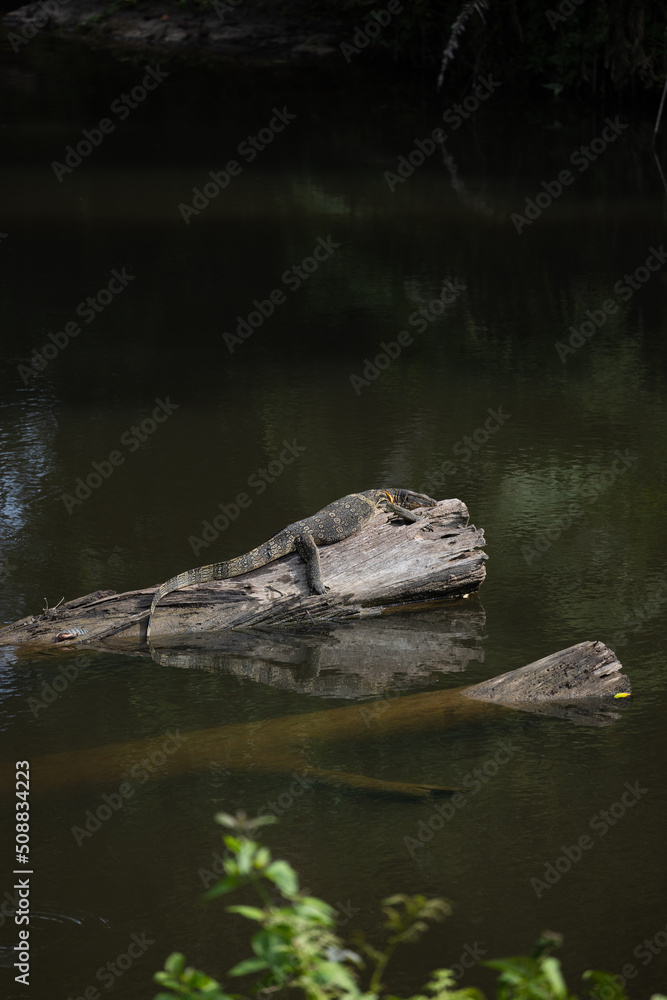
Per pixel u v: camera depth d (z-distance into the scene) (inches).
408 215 1519.4
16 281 1235.9
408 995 335.0
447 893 378.6
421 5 2480.3
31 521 700.0
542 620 594.9
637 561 657.0
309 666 555.2
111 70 2559.1
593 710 505.4
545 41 2287.2
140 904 375.2
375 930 362.3
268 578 621.6
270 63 2674.7
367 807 428.5
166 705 510.6
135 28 2947.8
